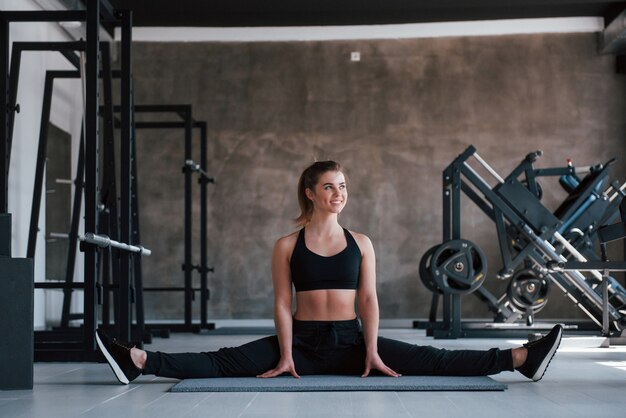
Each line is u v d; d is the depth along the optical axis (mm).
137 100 10633
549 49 10578
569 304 10375
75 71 7293
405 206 10492
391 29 10570
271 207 10555
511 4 9508
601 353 5188
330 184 3215
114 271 6645
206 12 9836
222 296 10508
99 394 3000
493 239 10461
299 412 2482
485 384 3018
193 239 10594
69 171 9242
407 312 10422
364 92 10602
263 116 10617
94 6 4707
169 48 10664
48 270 8453
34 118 8102
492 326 7457
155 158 10578
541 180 10523
